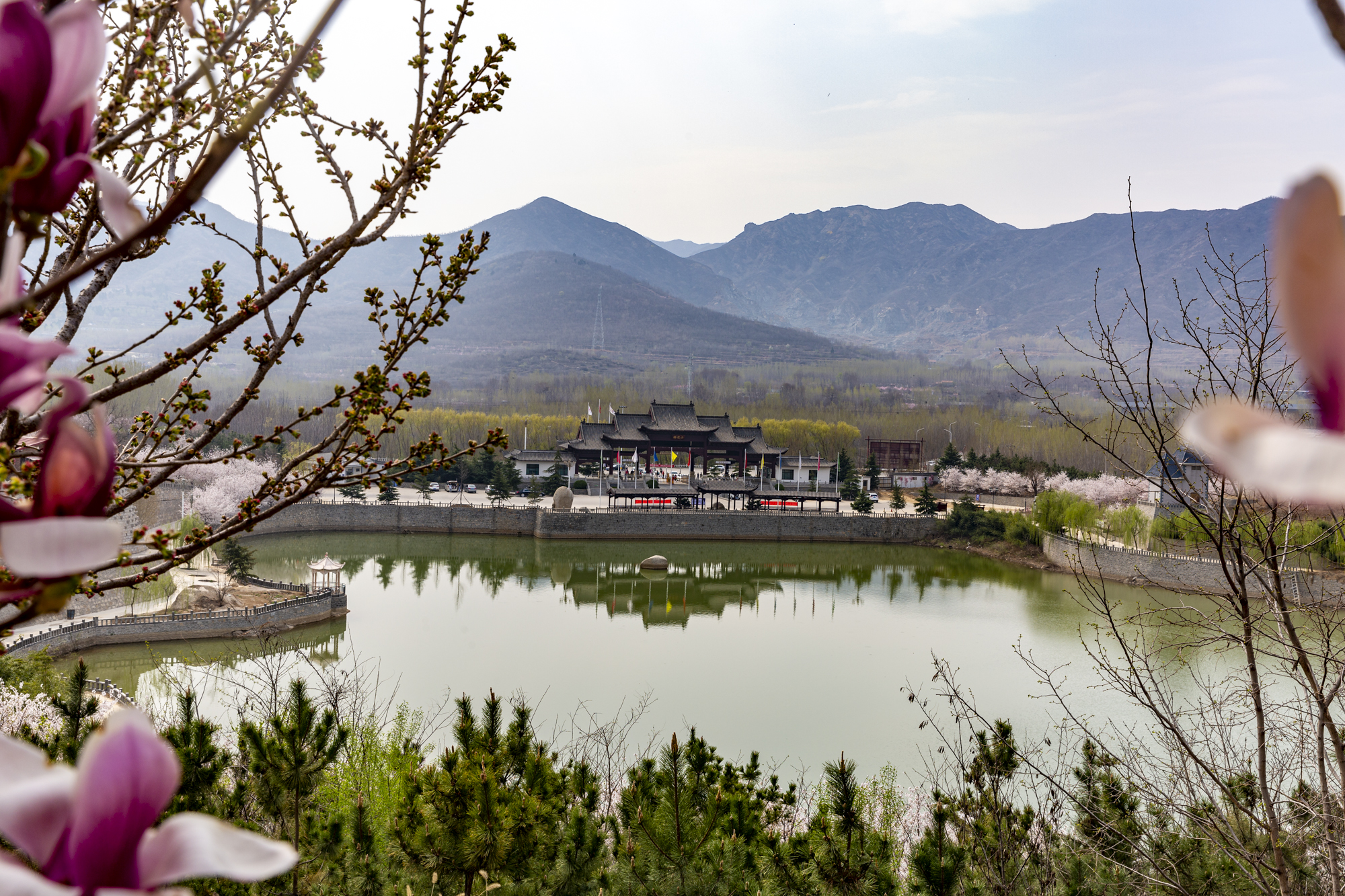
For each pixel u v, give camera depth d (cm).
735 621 6450
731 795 1330
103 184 147
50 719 1900
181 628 5531
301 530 9675
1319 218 77
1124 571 7094
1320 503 59
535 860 1133
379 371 657
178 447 691
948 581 7988
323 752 1223
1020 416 18625
